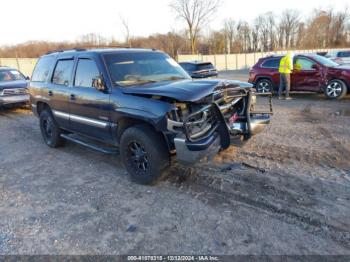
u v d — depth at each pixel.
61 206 3.57
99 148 4.60
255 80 11.47
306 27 72.38
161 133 3.66
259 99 10.30
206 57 35.09
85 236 2.96
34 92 5.98
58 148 5.89
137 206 3.47
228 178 4.02
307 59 10.13
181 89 3.52
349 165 4.27
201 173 4.20
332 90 9.72
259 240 2.76
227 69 36.44
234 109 4.23
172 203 3.49
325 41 72.31
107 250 2.74
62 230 3.08
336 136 5.65
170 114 3.37
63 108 5.11
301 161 4.48
